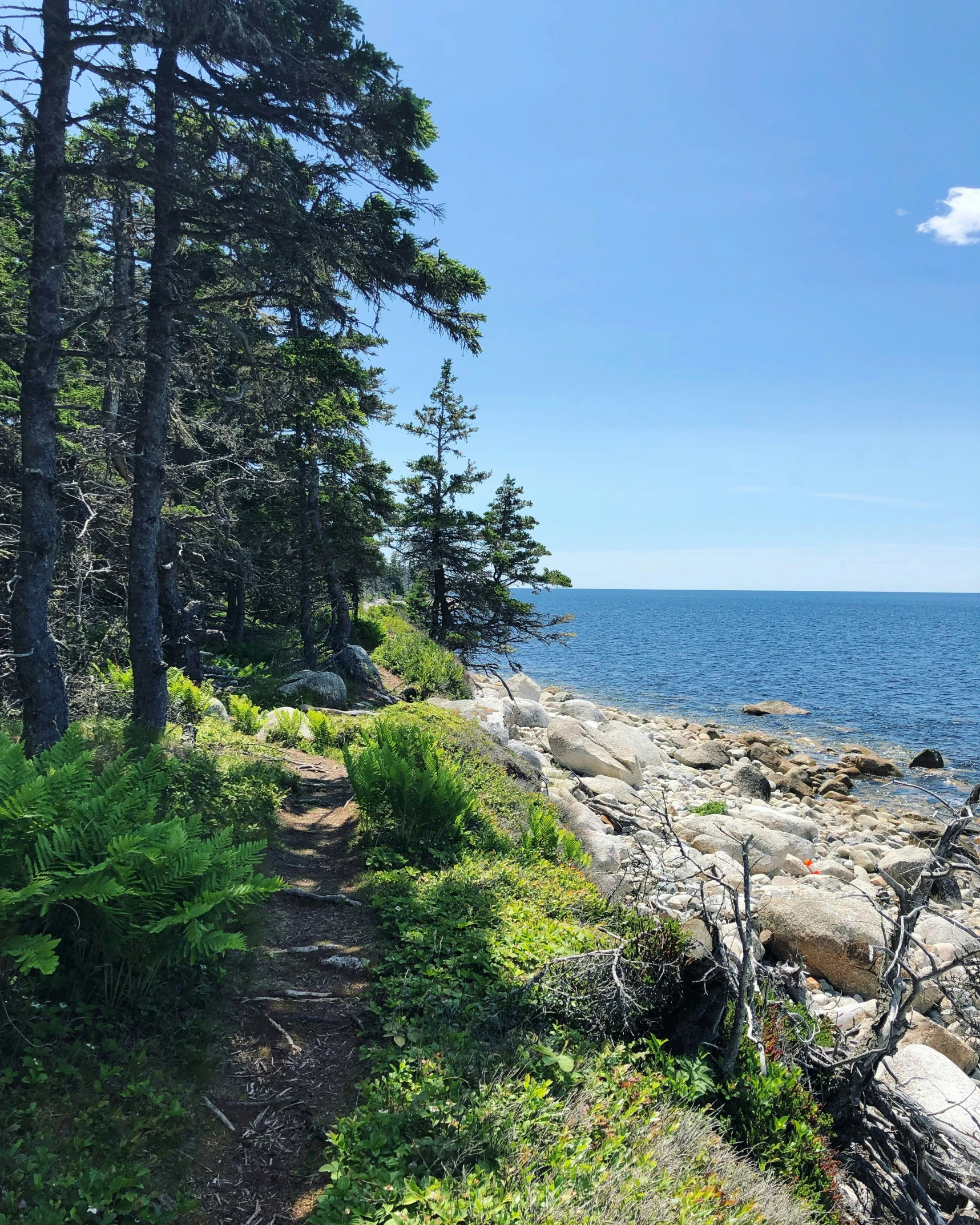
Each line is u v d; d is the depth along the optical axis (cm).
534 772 1500
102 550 1452
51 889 429
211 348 1361
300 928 682
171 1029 475
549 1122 425
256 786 999
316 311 1254
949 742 3603
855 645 9494
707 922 635
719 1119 537
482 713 2348
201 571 2116
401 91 1039
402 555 3153
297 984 584
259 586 2425
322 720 1548
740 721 4138
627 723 3709
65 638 1342
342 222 1112
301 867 841
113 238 1245
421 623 3703
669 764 2714
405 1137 412
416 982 580
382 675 2711
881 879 1564
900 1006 592
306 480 2341
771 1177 486
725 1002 610
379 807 930
